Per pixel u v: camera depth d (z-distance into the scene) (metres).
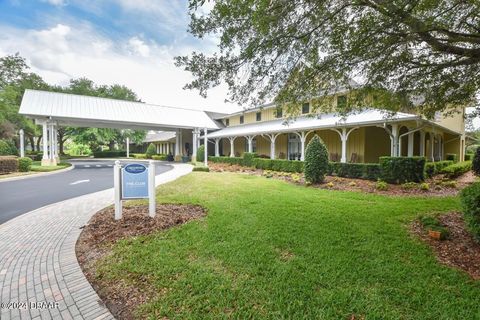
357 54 4.03
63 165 19.08
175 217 5.07
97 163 25.30
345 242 3.80
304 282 2.71
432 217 4.75
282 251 3.53
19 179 12.46
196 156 23.98
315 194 7.57
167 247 3.65
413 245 3.68
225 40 3.71
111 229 4.49
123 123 21.39
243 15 3.37
